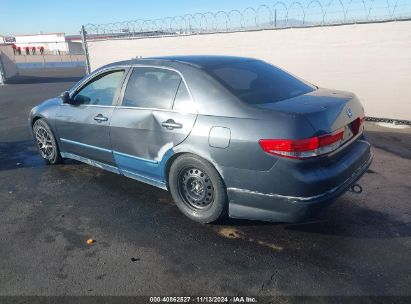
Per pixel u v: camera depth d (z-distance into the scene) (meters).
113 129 4.15
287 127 2.88
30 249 3.31
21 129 8.17
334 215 3.72
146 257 3.14
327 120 3.02
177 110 3.54
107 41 12.56
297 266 2.95
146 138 3.81
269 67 4.09
